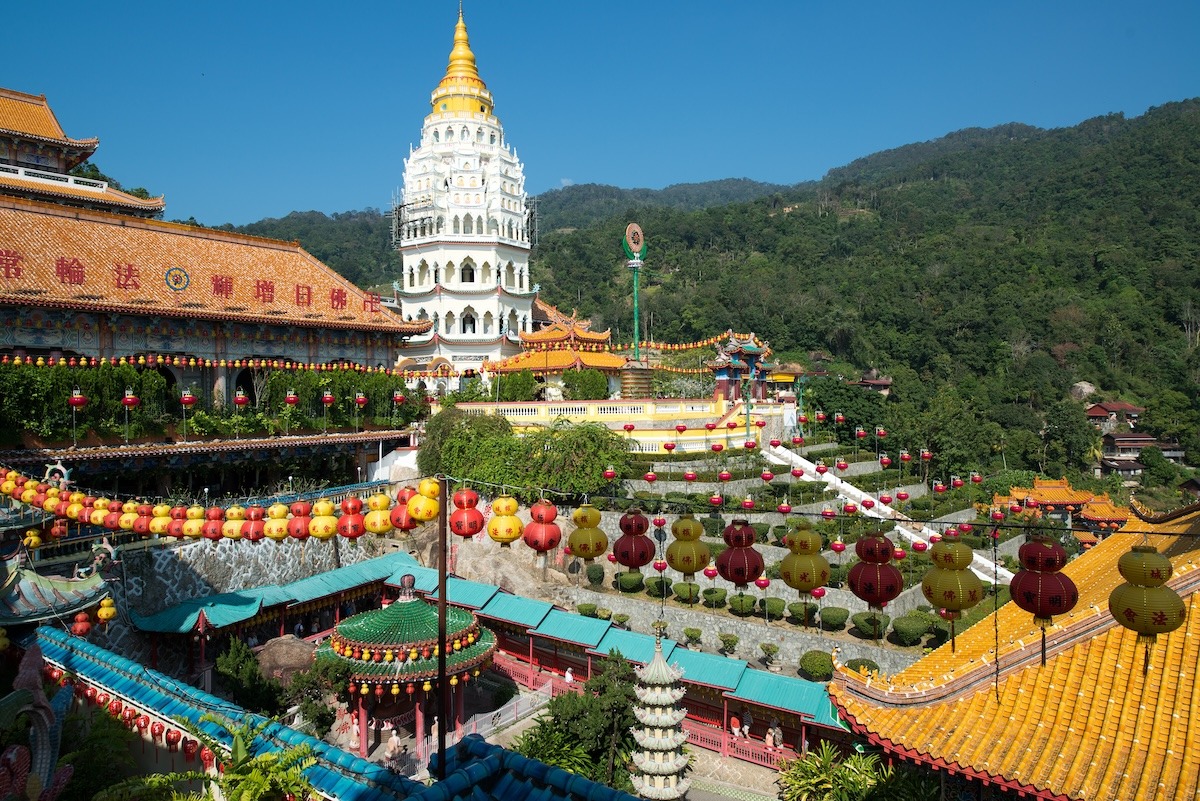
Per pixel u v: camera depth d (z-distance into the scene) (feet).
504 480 184.55
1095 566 101.40
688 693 136.36
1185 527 95.66
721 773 118.93
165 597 142.00
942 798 68.69
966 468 314.14
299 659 130.82
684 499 185.16
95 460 160.86
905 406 341.00
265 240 233.14
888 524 94.38
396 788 55.47
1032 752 62.03
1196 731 58.65
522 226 333.83
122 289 180.04
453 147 318.04
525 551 178.19
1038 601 59.16
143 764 76.59
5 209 182.09
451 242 311.68
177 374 189.67
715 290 634.43
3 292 157.48
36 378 154.40
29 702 61.31
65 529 94.63
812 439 275.39
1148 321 563.89
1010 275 625.41
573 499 179.93
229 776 57.57
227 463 188.03
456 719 127.75
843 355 587.27
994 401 498.28
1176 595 55.01
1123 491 392.68
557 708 107.34
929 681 71.00
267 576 163.63
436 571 165.27
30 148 237.66
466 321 318.04
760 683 124.47
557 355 268.62
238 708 70.18
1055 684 65.92
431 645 116.37
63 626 92.32
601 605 168.04
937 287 624.59
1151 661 63.62
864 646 144.25
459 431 200.85
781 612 158.20
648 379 248.11
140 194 351.46
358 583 160.45
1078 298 592.60
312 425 203.31
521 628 147.13
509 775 54.95
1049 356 541.34
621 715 105.19
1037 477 353.92
